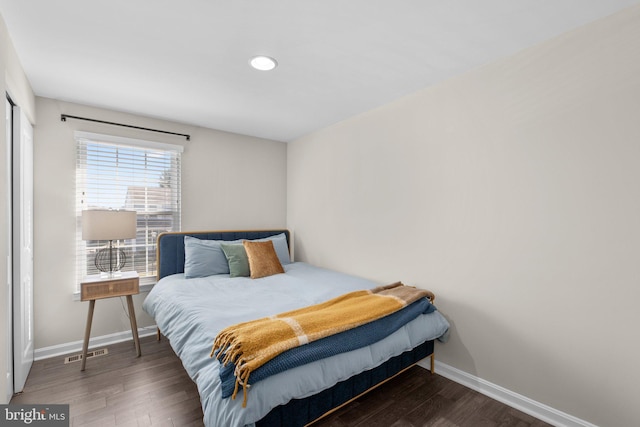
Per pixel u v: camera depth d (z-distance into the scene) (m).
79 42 1.85
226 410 1.28
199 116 3.18
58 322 2.71
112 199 2.99
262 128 3.59
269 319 1.75
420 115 2.55
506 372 2.04
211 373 1.42
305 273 3.17
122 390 2.15
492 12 1.59
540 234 1.88
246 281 2.85
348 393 1.76
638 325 1.56
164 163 3.29
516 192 1.98
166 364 2.53
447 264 2.36
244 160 3.84
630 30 1.56
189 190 3.44
